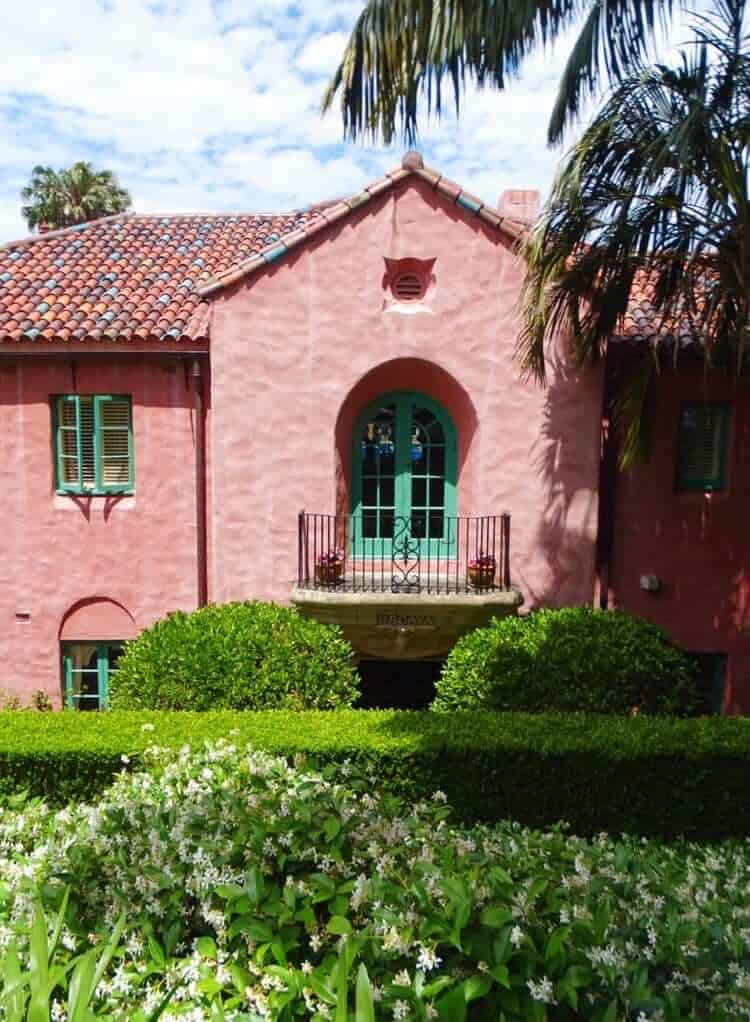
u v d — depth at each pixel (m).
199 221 13.09
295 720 6.55
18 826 4.48
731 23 6.68
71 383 9.74
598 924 3.01
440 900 3.11
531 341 8.24
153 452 9.83
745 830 6.04
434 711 7.21
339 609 8.61
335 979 2.71
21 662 10.03
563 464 9.20
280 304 9.03
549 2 6.31
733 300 7.73
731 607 9.84
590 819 6.03
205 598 9.91
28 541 9.93
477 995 2.63
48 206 30.53
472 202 8.88
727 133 6.86
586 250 7.93
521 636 7.74
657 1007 2.64
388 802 4.19
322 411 9.16
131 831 3.85
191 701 7.16
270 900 3.18
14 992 2.64
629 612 9.59
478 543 9.25
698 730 6.41
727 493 9.77
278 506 9.27
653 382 8.70
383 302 9.09
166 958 3.21
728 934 3.24
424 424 9.98
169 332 9.32
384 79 6.38
